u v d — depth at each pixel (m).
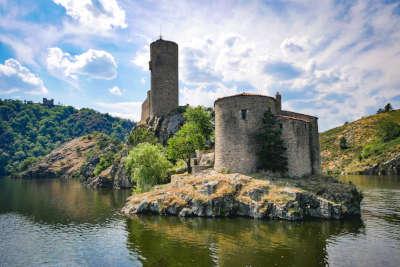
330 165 174.38
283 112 60.94
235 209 44.53
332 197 45.03
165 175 64.88
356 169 151.88
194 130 76.88
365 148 167.88
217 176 49.28
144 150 62.72
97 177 112.50
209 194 46.06
